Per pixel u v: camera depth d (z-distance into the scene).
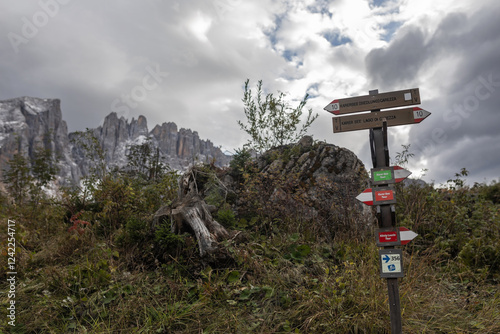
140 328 3.07
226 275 3.78
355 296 3.34
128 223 4.73
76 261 4.50
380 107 3.15
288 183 5.85
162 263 4.15
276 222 5.35
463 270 4.32
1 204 6.94
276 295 3.52
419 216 5.66
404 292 3.43
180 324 3.13
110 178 6.14
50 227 5.81
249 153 7.57
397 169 2.98
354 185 5.93
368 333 2.95
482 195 6.85
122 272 3.99
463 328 3.06
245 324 3.09
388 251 2.87
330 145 7.18
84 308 3.37
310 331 3.00
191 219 4.34
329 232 5.33
